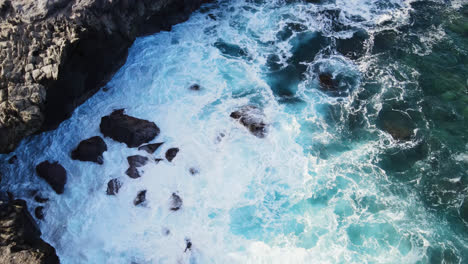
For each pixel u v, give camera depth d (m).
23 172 16.08
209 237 15.01
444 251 14.78
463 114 19.28
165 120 18.33
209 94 19.69
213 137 17.86
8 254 12.63
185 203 15.83
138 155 16.80
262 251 14.73
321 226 15.52
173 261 14.33
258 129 18.27
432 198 16.33
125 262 14.19
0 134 14.95
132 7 18.94
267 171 17.05
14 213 13.87
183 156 17.09
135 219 15.22
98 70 18.14
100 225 14.92
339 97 20.16
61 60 15.35
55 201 15.41
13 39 15.85
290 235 15.23
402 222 15.61
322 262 14.48
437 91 20.38
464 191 16.45
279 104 19.64
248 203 16.06
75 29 16.02
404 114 19.38
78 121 17.72
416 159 17.64
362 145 18.22
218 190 16.31
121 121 17.45
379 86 20.66
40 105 15.12
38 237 14.09
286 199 16.30
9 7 16.45
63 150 16.70
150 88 19.55
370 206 16.14
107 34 17.53
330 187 16.72
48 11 16.23
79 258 14.11
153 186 16.11
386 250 14.82
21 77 15.20
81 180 15.98
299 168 17.28
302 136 18.39
